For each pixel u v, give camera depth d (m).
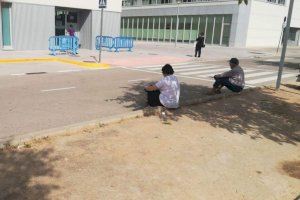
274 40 46.69
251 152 5.97
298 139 6.87
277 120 8.14
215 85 10.76
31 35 21.98
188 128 6.95
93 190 4.30
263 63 23.19
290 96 11.13
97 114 8.09
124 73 15.20
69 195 4.14
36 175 4.55
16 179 4.42
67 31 24.58
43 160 5.00
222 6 41.41
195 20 44.72
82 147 5.56
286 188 4.81
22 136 5.68
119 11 26.78
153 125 6.95
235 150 6.00
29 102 9.03
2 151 5.21
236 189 4.66
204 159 5.49
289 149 6.27
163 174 4.87
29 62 17.31
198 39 24.27
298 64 23.81
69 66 16.67
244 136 6.77
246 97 10.48
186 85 12.70
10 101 9.06
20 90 10.53
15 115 7.74
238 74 10.55
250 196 4.53
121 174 4.76
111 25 26.56
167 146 5.88
